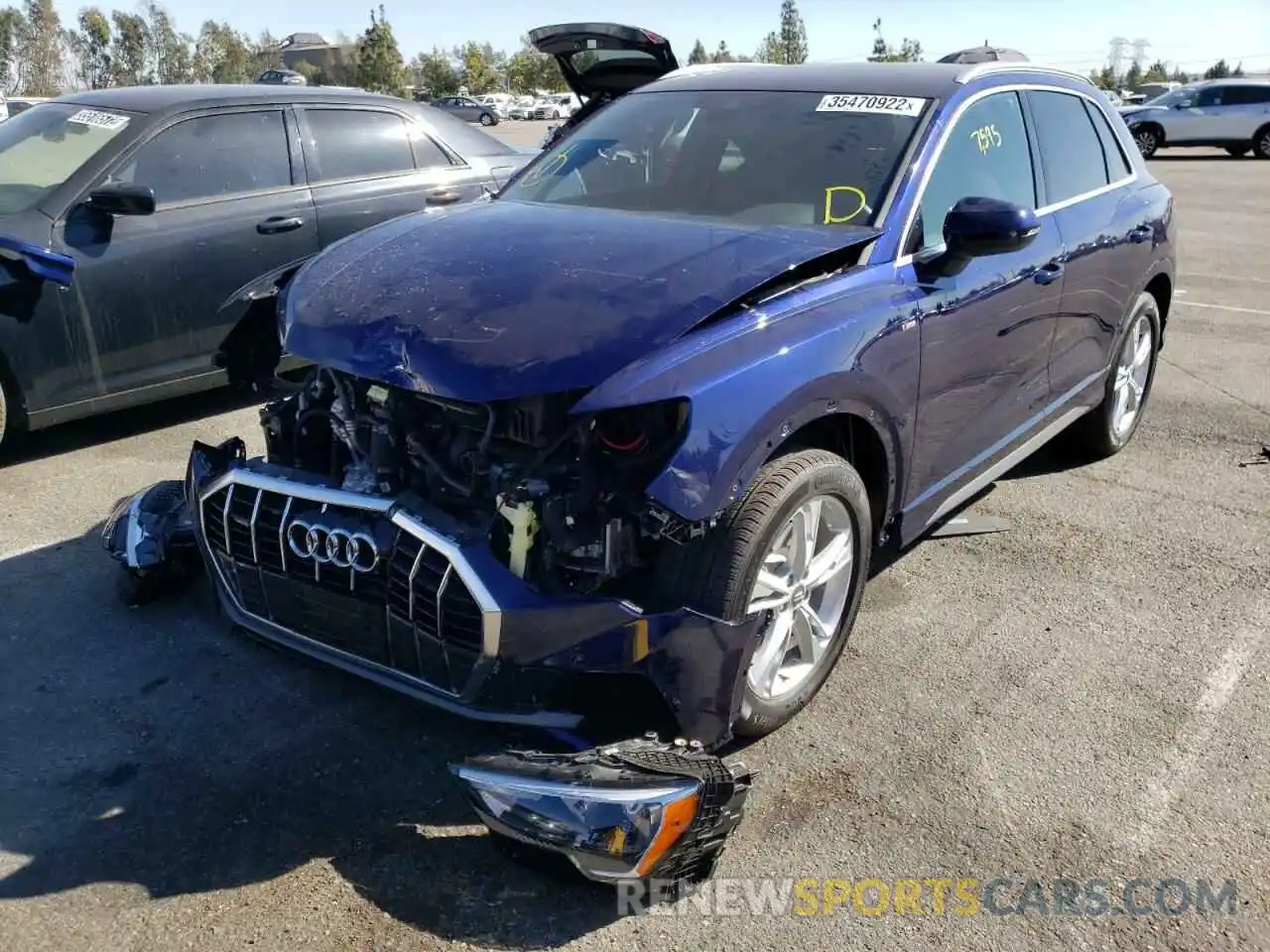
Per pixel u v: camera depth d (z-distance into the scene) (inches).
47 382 205.5
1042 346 169.9
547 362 105.4
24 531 179.6
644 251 124.6
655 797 92.6
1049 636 151.3
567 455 108.3
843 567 129.4
